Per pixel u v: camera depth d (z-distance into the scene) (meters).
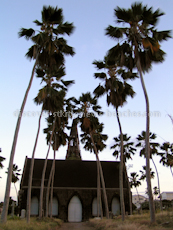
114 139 51.25
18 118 19.03
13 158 17.88
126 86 27.86
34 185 44.22
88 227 26.86
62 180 46.34
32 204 42.94
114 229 16.52
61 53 23.91
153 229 15.30
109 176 49.09
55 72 30.11
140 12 20.72
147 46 20.25
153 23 21.25
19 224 17.83
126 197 46.38
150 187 18.19
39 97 24.77
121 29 21.38
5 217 16.61
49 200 43.78
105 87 28.72
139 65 20.70
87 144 43.78
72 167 49.84
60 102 28.72
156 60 21.89
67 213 43.50
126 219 24.34
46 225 20.88
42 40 20.59
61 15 22.52
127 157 50.59
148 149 18.89
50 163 49.88
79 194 45.00
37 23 22.92
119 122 26.58
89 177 48.03
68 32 23.41
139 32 21.52
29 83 20.38
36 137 26.59
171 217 19.48
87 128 35.59
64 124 37.69
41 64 22.95
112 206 45.56
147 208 58.53
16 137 18.44
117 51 22.34
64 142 41.72
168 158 59.56
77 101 37.97
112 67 28.28
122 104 26.80
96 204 44.97
